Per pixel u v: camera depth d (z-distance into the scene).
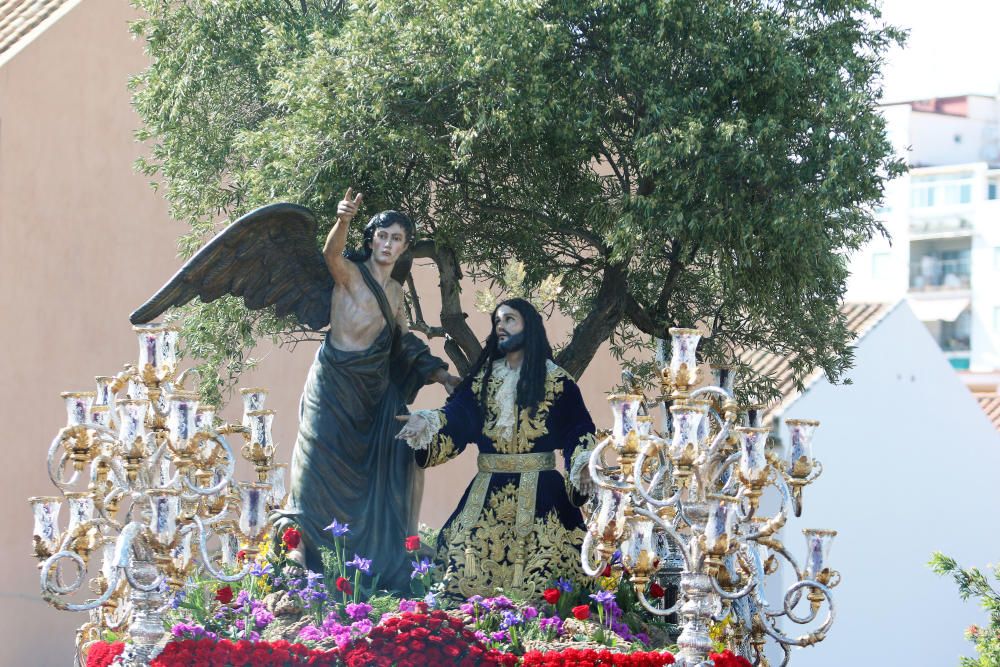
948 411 22.91
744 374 12.60
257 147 11.09
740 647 8.18
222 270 8.39
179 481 7.61
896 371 22.28
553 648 7.42
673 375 7.16
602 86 11.12
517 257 12.06
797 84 10.84
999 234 38.56
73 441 7.66
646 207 10.57
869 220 11.60
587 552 7.13
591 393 19.03
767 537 7.34
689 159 10.76
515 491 8.37
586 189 11.52
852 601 21.20
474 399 8.57
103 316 16.05
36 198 15.74
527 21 10.60
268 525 8.30
